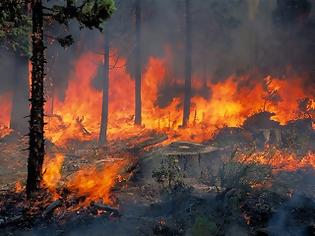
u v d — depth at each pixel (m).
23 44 17.58
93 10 10.47
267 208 9.15
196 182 11.71
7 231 8.38
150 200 10.03
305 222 8.72
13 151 16.66
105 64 21.44
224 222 8.43
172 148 13.77
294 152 16.20
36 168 10.05
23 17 16.44
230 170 11.11
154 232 8.13
